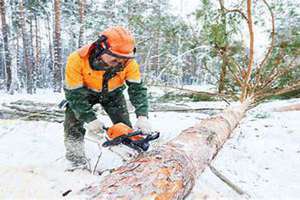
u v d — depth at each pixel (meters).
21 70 25.86
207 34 5.52
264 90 5.66
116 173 1.30
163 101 7.19
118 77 2.59
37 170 2.39
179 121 5.54
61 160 3.11
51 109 5.96
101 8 17.97
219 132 2.52
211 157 2.13
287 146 4.13
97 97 2.70
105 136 2.17
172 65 6.51
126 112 2.95
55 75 17.47
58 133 4.51
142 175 1.27
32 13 23.98
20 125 4.91
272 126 5.07
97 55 2.30
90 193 1.10
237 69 5.78
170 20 6.34
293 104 6.44
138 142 2.00
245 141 4.39
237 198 2.43
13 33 22.64
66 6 22.77
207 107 6.70
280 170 3.34
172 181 1.32
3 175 2.09
